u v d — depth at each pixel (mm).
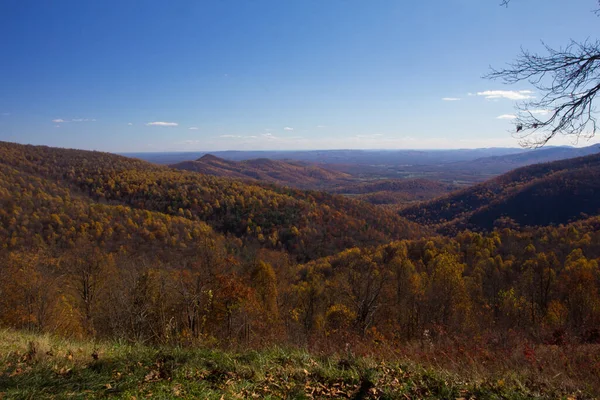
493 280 29062
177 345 5980
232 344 6562
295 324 19766
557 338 9727
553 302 23438
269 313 19766
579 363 5770
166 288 15117
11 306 16766
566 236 42750
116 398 3953
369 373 4844
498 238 44125
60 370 4492
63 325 15383
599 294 21484
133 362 5016
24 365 4555
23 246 38219
